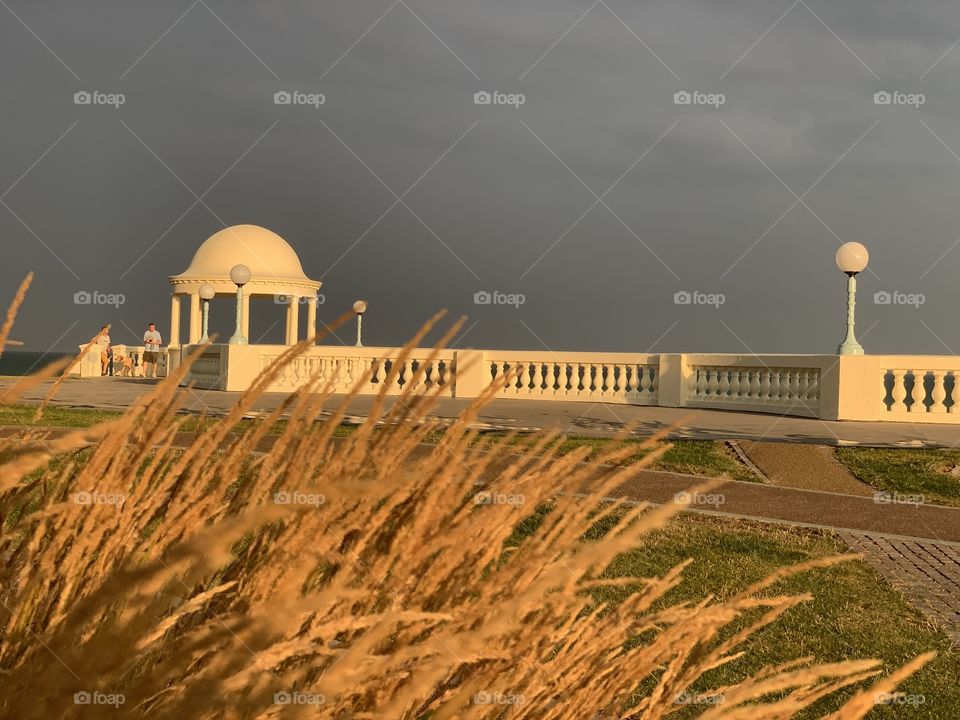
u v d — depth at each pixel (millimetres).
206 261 43188
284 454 1058
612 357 24828
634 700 4211
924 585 7383
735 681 4957
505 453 1172
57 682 656
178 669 748
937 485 11992
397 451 1049
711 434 16188
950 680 5262
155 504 1083
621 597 6309
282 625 757
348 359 24938
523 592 1085
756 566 7617
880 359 20188
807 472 12609
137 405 1094
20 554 1085
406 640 989
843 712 1067
